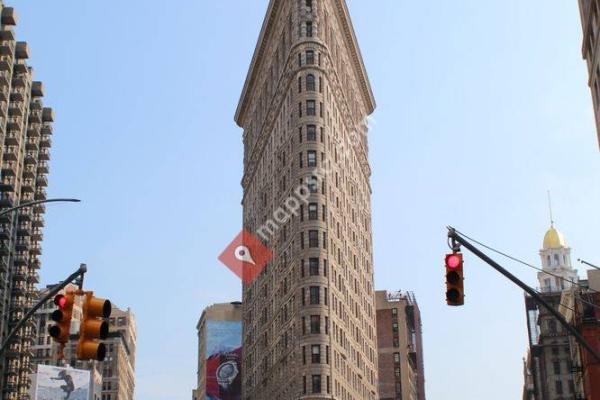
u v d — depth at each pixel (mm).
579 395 124562
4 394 136500
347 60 152375
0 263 127938
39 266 147625
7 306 134500
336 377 116812
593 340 104250
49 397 193375
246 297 159500
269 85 150625
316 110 126562
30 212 145500
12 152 136375
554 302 175125
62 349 26609
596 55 72000
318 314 116438
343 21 146375
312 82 128125
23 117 142875
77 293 27156
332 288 120688
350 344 129625
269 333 136875
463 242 26406
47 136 155250
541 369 179375
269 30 150375
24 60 148000
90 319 26234
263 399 138125
